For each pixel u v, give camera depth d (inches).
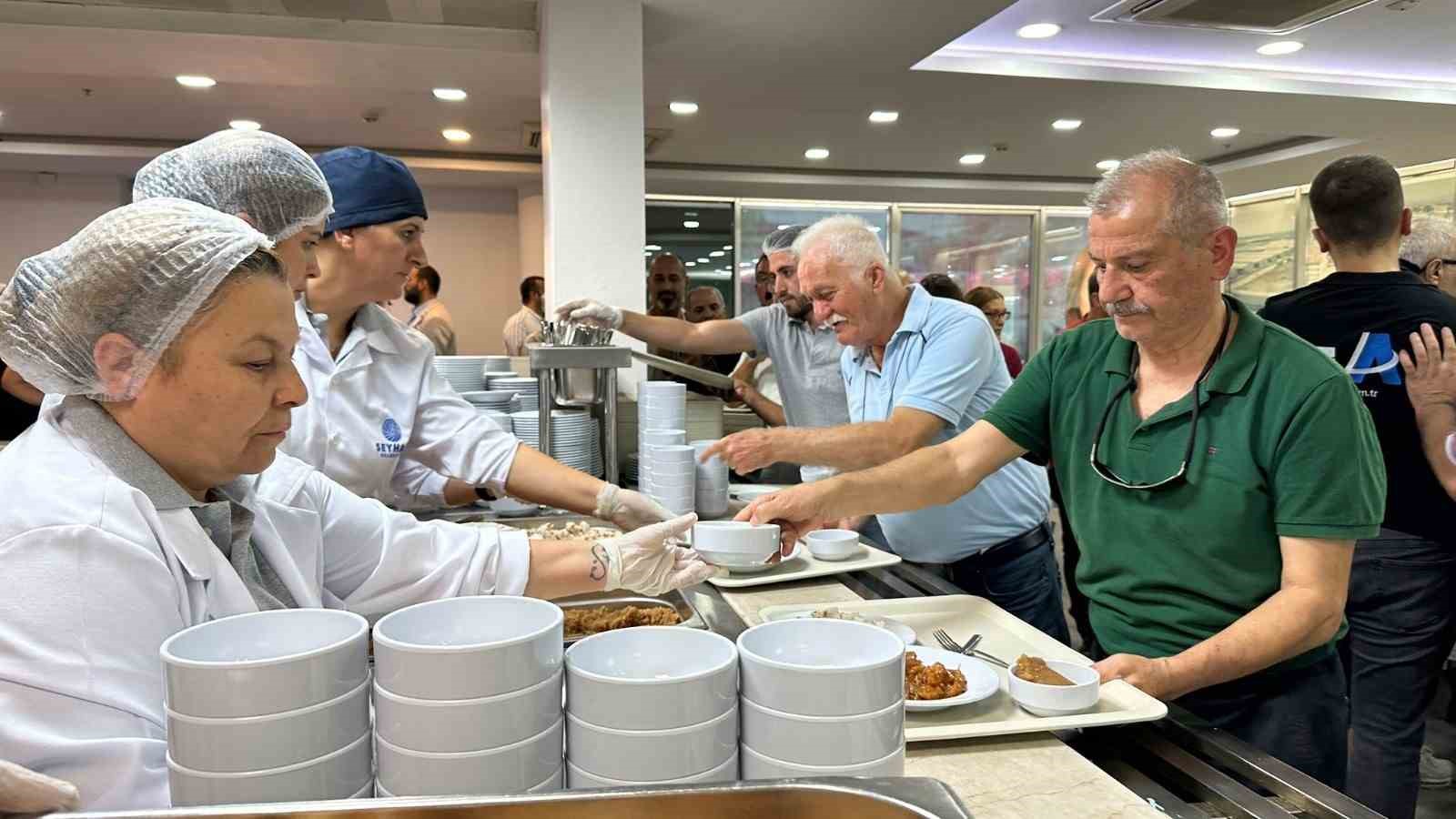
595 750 22.2
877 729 22.5
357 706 22.6
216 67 148.6
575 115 121.3
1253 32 150.1
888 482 58.1
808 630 26.5
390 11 130.3
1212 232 49.1
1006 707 38.7
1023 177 267.9
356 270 63.9
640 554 43.6
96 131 212.5
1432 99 178.4
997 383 81.7
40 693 23.5
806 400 109.3
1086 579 58.2
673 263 167.0
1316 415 47.2
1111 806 30.3
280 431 30.8
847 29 134.6
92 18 127.5
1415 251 98.0
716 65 152.3
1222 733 37.6
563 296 121.8
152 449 29.3
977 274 309.4
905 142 216.8
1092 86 166.9
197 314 27.4
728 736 23.0
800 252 84.7
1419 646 80.3
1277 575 50.8
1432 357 74.9
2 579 24.4
